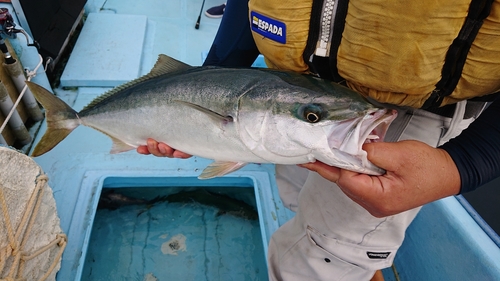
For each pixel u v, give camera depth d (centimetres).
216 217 216
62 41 277
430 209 175
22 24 236
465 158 94
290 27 109
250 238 207
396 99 112
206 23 364
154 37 332
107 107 147
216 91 122
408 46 95
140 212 213
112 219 208
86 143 229
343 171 102
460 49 95
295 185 186
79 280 167
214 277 189
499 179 245
